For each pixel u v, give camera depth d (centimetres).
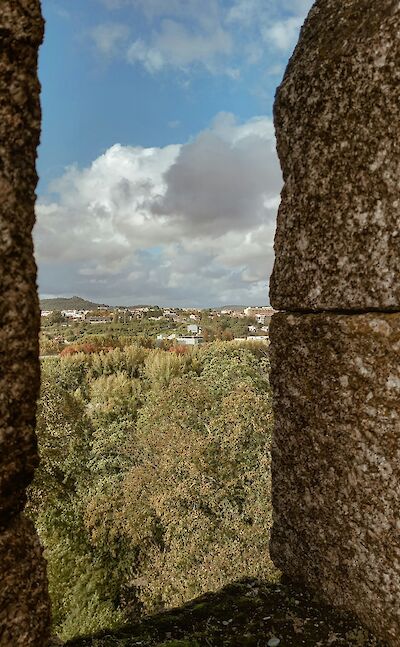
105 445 2288
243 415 1752
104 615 1274
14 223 122
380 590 198
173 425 1895
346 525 209
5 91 123
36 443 129
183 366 3494
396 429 191
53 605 1346
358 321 201
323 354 215
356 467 204
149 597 1498
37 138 130
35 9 127
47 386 2033
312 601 228
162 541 1745
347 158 202
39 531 1597
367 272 197
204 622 228
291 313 232
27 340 124
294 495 232
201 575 1352
